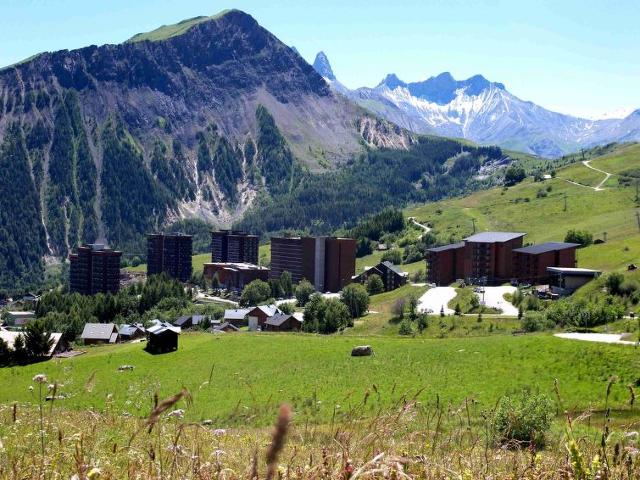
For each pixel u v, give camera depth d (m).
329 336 107.81
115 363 89.62
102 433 9.76
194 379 76.31
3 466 7.67
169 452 7.82
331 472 6.77
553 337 78.56
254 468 6.79
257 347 97.56
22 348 91.12
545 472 8.09
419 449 8.07
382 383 70.62
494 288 161.75
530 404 22.61
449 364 76.62
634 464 7.36
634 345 70.38
